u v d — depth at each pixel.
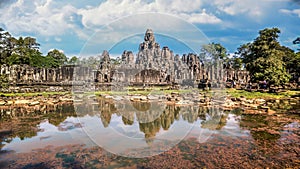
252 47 42.16
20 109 19.53
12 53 51.56
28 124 13.63
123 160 7.88
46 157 8.34
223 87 27.00
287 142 10.08
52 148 9.27
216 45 33.94
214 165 7.60
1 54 49.22
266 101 25.16
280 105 22.02
